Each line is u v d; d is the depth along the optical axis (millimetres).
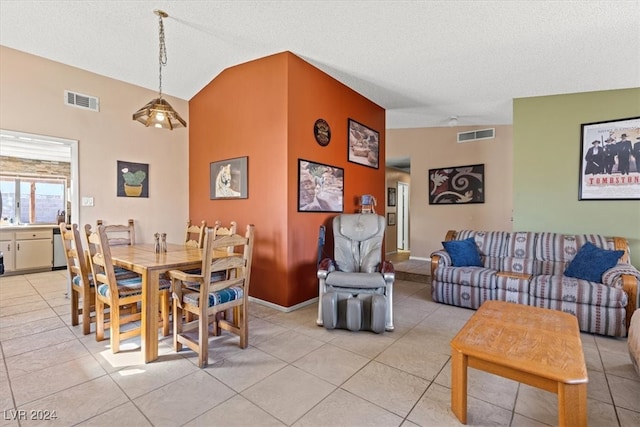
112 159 3965
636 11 2342
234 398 1806
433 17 2539
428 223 6199
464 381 1605
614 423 1633
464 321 3068
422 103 4605
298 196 3436
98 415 1645
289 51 3275
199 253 2820
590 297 2748
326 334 2738
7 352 2336
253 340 2602
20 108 3320
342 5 2465
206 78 4125
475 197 5734
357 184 4371
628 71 3232
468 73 3512
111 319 2328
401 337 2686
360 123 4391
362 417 1657
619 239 3262
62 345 2463
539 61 3156
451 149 5969
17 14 2785
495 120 5352
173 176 4523
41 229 5309
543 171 3949
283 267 3338
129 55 3496
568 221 3812
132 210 4141
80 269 2641
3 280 4672
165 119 2812
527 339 1703
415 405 1759
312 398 1814
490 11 2422
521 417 1662
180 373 2070
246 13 2656
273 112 3398
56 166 6215
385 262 3062
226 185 3984
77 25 2943
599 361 2277
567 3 2289
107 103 3928
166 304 2721
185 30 2994
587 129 3719
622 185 3537
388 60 3326
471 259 3729
